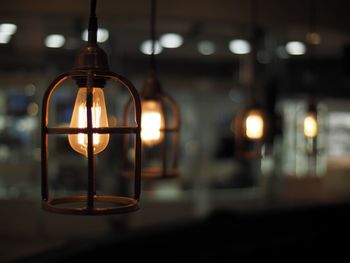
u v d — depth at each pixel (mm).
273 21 5363
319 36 6098
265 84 8102
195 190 8664
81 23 6078
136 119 1237
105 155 7293
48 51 7160
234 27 6273
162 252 4176
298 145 9516
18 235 7051
